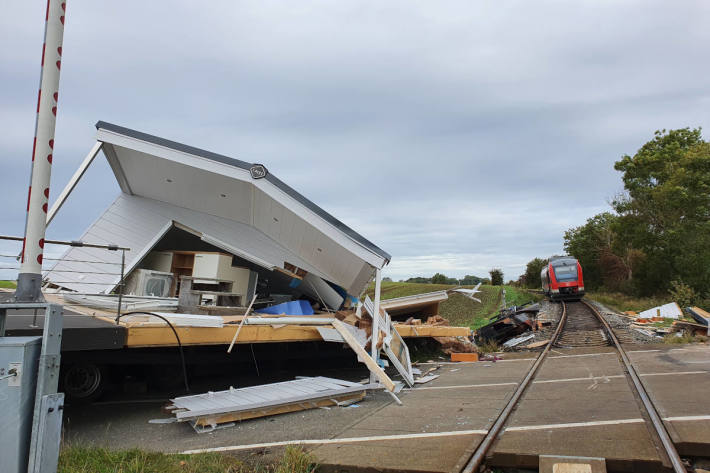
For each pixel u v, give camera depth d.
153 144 10.67
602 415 6.11
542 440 5.18
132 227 13.31
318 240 11.43
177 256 13.13
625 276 54.97
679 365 9.85
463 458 4.69
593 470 4.29
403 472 4.53
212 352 9.55
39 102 4.06
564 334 18.80
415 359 14.41
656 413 5.94
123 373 8.92
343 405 7.97
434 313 18.61
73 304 9.89
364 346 9.88
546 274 40.84
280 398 7.30
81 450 5.11
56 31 4.14
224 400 7.14
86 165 10.66
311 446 5.53
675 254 40.97
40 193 3.97
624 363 10.68
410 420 6.61
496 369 11.50
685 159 41.94
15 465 3.08
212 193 12.02
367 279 12.19
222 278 11.53
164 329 7.52
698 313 18.56
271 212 11.64
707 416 5.70
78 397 7.79
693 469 4.46
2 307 3.35
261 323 8.45
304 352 11.45
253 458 5.18
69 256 13.05
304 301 13.00
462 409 7.09
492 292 55.69
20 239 6.63
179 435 6.30
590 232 68.94
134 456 4.97
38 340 3.35
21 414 3.13
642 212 47.62
